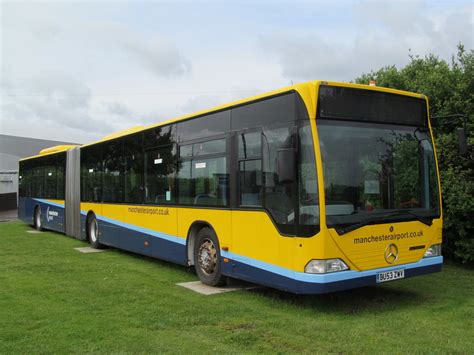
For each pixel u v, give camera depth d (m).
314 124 6.18
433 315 6.40
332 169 6.18
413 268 6.76
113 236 12.10
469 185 9.29
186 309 6.61
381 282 6.39
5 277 8.85
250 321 6.05
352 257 6.16
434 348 5.06
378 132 6.74
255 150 7.09
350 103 6.52
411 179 6.99
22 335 5.46
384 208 6.62
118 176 11.94
